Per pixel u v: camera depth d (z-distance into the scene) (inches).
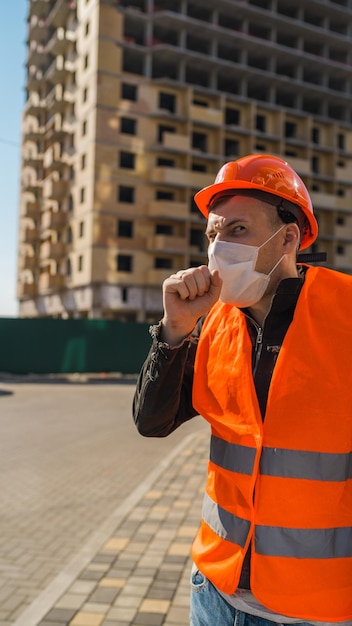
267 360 56.3
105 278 1615.4
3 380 970.7
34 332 1067.9
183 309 55.5
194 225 1769.2
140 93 1694.1
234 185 57.8
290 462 51.1
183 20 1750.7
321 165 2033.7
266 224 57.7
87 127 1676.9
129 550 166.1
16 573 157.8
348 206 1971.0
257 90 2020.2
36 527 197.9
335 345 52.2
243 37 1844.2
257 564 51.1
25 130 2321.6
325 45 2050.9
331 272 56.5
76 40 1791.3
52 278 1802.4
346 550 50.2
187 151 1727.4
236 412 56.0
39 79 2069.4
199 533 61.6
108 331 1085.1
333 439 50.6
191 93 1760.6
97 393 746.8
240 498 54.7
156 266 1769.2
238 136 1872.5
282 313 56.3
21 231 2358.5
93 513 214.5
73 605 131.2
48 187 1844.2
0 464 303.4
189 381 64.8
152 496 226.2
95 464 303.9
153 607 130.0
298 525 50.4
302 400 51.6
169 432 64.5
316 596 49.4
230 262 57.4
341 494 50.4
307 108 2167.8
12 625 121.6
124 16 1686.8
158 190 1708.9
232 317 61.1
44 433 411.2
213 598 56.3
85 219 1660.9
